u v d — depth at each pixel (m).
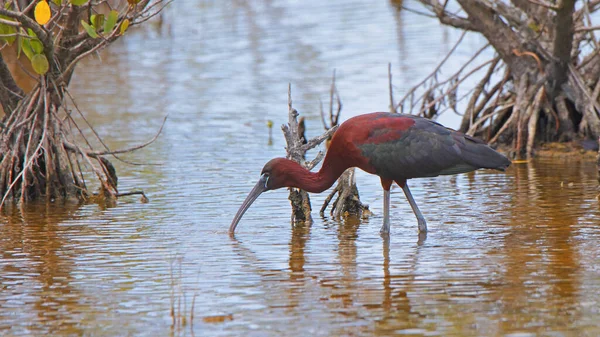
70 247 11.38
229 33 34.47
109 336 8.12
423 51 29.80
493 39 18.94
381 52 30.09
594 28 17.36
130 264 10.52
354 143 11.89
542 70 18.36
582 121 18.33
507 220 12.50
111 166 15.41
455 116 21.91
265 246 11.34
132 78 27.75
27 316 8.70
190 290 9.45
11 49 29.34
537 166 16.88
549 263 10.16
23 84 25.52
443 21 19.41
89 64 30.41
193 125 21.22
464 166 11.74
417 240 11.51
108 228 12.45
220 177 16.02
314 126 20.70
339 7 38.75
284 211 13.48
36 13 12.98
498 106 20.09
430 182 15.72
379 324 8.28
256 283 9.65
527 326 8.12
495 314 8.46
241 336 8.05
